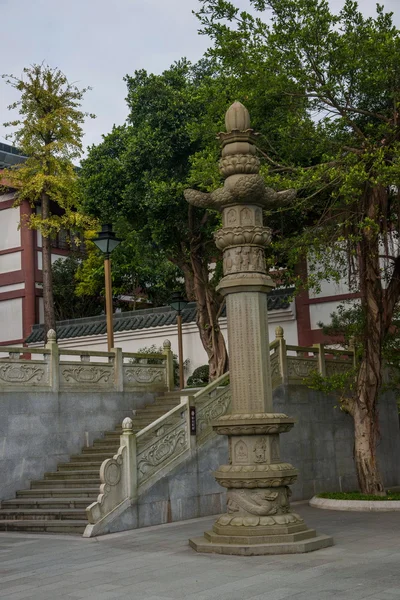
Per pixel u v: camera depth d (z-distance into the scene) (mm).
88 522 12492
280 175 15320
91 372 16969
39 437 15531
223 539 9875
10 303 30109
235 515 10109
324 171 14234
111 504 12391
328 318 22406
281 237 16828
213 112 16453
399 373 19859
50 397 15906
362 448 15930
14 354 15414
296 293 15617
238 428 10172
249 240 10617
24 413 15328
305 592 7176
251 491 10055
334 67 14367
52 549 10938
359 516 13531
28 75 26500
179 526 12797
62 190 26688
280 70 14594
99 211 20375
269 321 23797
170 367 19094
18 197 27922
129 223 20375
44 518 13336
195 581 8000
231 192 10609
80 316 32000
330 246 15289
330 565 8547
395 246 18969
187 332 25406
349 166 14016
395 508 14344
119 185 19438
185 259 20656
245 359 10398
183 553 9906
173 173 18719
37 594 7781
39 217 26906
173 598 7238
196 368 24578
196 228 19391
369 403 15969
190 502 13836
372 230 14758
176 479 13609
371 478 15797
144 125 19000
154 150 18328
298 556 9250
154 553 10055
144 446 13133
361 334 16406
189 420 14117
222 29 15109
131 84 20516
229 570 8508
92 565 9375
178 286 30062
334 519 13109
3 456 14797
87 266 30641
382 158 13297
